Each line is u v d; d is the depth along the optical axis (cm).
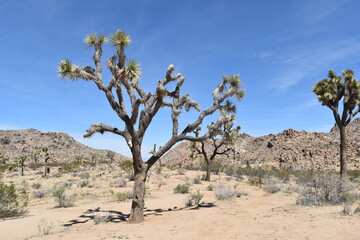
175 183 2598
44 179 3794
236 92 1205
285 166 5284
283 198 1508
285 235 736
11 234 926
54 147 12088
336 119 2091
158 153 1062
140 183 1020
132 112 961
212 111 1152
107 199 1781
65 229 934
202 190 2025
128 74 940
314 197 1237
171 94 1116
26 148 11356
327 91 2131
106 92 973
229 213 1116
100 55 1033
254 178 2781
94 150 13350
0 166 6384
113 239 758
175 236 780
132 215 1005
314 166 4944
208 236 772
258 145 7375
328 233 729
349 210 957
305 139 6506
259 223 900
